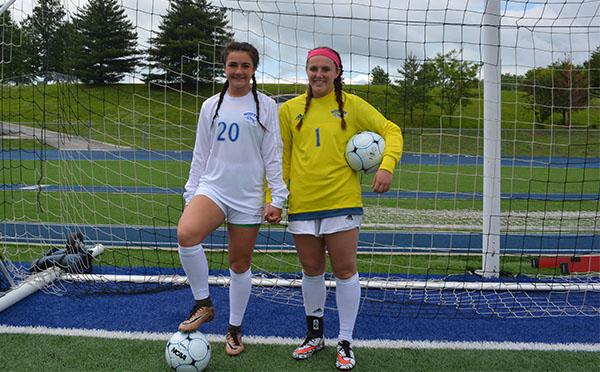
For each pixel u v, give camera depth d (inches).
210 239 234.8
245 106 105.0
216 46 174.4
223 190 105.7
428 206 336.2
